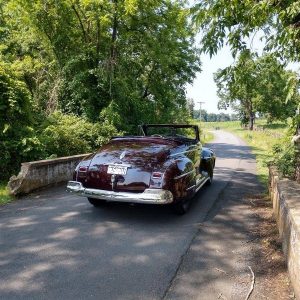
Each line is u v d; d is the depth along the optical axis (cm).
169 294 335
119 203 683
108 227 536
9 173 923
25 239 476
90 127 1495
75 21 1769
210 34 591
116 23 1738
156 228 538
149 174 536
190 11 584
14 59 1702
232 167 1382
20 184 723
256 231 533
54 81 1764
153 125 788
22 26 1769
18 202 684
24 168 751
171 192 538
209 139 4128
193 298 328
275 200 606
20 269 383
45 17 1666
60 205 664
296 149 685
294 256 341
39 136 1072
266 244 474
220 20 584
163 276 373
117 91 1770
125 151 581
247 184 968
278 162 729
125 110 1859
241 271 389
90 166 571
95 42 1800
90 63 1786
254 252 447
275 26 586
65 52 1791
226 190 869
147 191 529
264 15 554
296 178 654
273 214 625
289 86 498
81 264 398
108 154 583
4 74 972
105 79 1673
